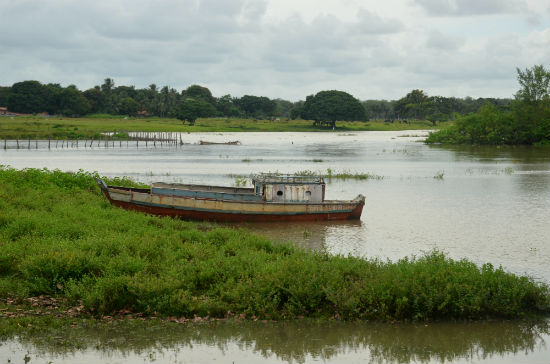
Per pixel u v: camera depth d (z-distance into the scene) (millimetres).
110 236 17500
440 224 27344
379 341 11797
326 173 51094
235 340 11680
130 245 16719
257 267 14969
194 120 196125
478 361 11047
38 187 29219
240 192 31312
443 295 12992
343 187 41500
